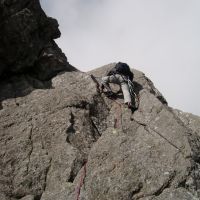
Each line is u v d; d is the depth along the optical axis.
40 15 13.76
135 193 8.83
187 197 8.65
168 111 11.09
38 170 9.87
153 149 9.70
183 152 9.70
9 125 10.99
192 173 9.15
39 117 11.19
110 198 8.74
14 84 12.70
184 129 10.38
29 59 12.95
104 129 11.52
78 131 10.86
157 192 8.80
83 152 10.30
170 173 9.06
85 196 8.90
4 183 9.55
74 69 14.13
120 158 9.45
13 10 12.53
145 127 10.94
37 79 13.20
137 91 13.00
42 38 13.97
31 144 10.48
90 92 12.55
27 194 9.45
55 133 10.71
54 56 13.52
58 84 12.90
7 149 10.31
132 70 14.34
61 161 9.95
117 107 12.35
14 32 12.51
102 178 9.08
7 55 12.62
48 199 9.12
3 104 11.78
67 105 11.49
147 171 9.12
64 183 9.41
